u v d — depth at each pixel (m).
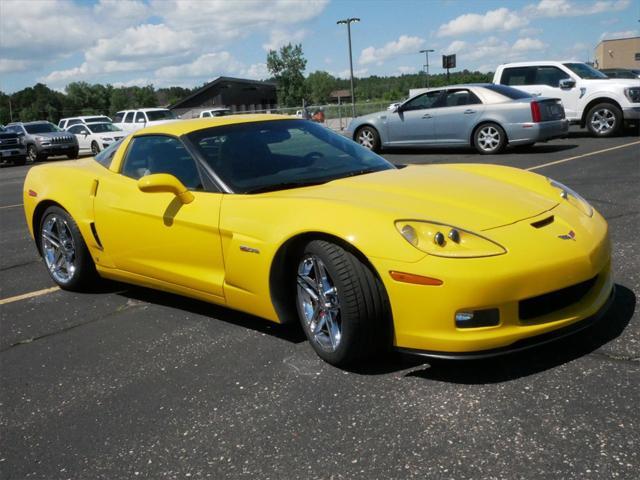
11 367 3.57
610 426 2.42
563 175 8.52
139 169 4.21
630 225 5.45
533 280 2.74
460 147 12.68
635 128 14.82
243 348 3.49
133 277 4.28
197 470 2.42
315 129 4.34
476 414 2.59
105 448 2.64
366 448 2.44
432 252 2.75
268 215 3.30
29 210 4.97
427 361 3.08
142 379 3.24
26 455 2.65
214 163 3.78
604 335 3.20
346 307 2.91
